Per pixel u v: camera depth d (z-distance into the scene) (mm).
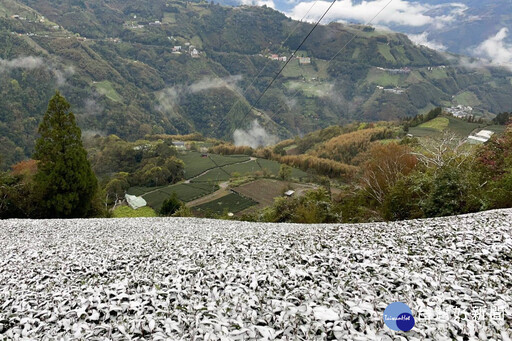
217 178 98688
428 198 20156
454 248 9531
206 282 8797
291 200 40688
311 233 13242
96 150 148750
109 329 6527
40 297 8906
